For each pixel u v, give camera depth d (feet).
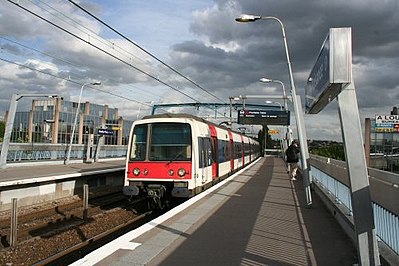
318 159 54.44
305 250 23.79
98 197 71.56
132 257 22.04
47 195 63.67
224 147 77.66
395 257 18.38
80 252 35.73
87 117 207.72
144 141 50.55
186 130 49.83
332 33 17.58
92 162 122.52
